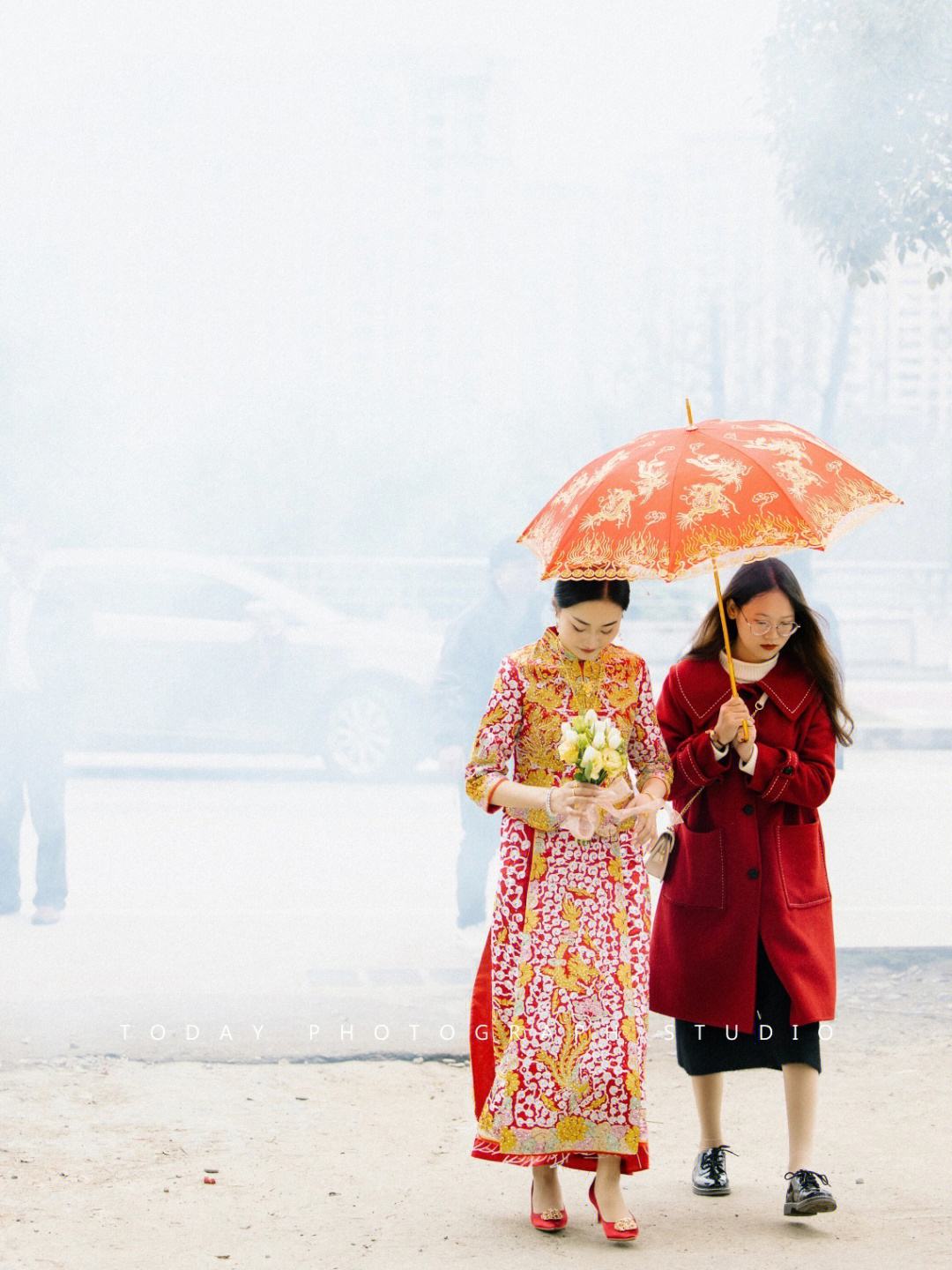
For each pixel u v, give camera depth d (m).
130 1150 4.63
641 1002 4.04
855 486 3.97
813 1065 4.22
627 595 4.05
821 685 4.35
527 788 4.03
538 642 4.20
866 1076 5.39
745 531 3.76
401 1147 4.73
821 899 4.33
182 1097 5.14
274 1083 5.32
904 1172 4.47
